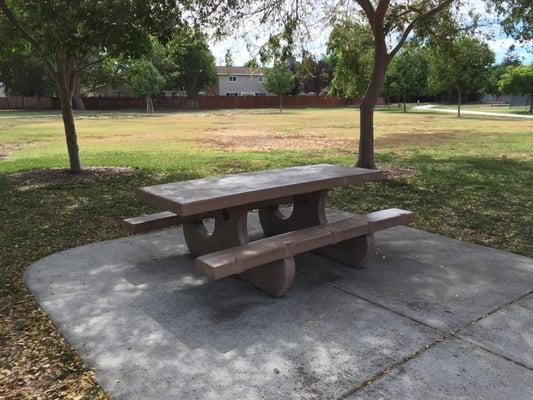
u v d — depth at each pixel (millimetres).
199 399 2457
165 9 6895
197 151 14297
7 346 3020
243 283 3951
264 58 10328
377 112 45812
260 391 2514
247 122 31016
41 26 6449
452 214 6363
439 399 2430
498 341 2990
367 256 4211
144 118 37312
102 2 6305
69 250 4863
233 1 8242
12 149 15531
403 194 7711
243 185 3859
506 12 9250
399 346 2938
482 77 37344
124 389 2551
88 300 3662
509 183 8664
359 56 11203
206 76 63938
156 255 4688
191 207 3289
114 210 6633
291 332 3133
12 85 57969
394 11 9422
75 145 9656
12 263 4566
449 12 10023
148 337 3094
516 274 4121
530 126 25250
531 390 2500
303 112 48344
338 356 2836
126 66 13531
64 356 2885
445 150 14422
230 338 3066
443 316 3336
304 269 4262
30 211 6578
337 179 4234
